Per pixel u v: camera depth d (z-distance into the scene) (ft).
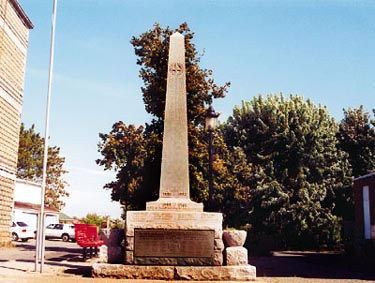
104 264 42.88
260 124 149.69
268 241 109.19
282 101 152.46
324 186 140.56
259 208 137.39
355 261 80.18
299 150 141.49
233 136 156.87
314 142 143.43
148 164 68.44
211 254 43.14
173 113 47.65
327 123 155.12
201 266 42.78
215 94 72.28
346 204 144.77
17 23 99.14
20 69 102.27
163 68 70.13
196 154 69.67
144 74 71.31
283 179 140.56
